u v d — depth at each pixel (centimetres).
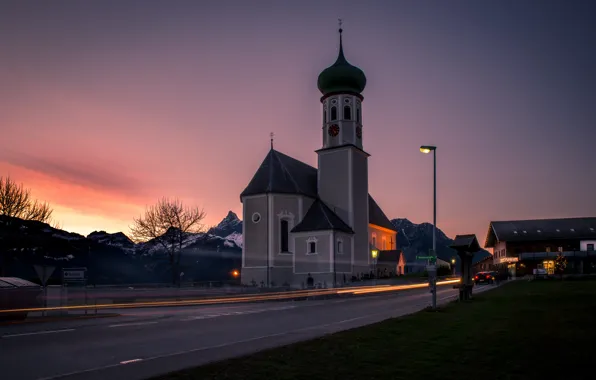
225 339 1566
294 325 1964
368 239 6625
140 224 7012
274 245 5925
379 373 970
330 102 6612
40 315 2328
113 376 1024
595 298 2598
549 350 1156
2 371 1081
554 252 8219
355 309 2794
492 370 978
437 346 1262
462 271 3044
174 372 988
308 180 6781
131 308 3078
